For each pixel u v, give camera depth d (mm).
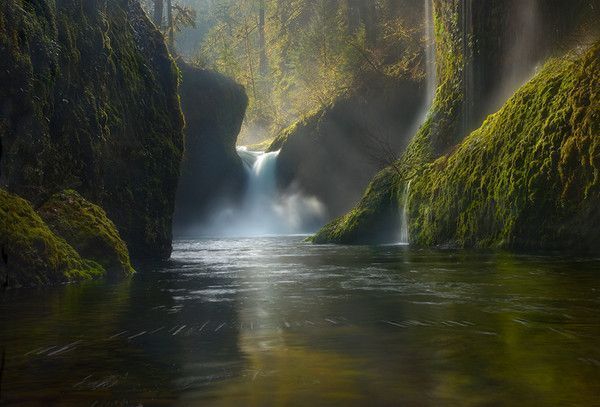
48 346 2512
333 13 34531
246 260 9258
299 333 2758
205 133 31641
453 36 16406
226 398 1679
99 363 2164
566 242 9289
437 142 15945
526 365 2033
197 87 31359
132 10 10414
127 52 9680
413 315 3283
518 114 11109
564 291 4336
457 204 12086
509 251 9602
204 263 8609
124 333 2830
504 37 14250
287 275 6277
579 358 2137
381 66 29359
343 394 1698
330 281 5527
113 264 6699
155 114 10297
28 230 5586
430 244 12672
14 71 6164
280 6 43844
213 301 4117
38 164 6699
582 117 9320
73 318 3354
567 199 9406
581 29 11266
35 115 6570
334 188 30016
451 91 16281
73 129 7773
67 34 7699
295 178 31016
